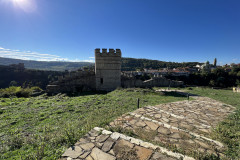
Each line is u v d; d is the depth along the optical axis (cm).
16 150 371
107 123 493
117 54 1792
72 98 1173
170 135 407
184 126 496
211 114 666
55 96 1396
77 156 301
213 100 1124
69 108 813
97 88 1789
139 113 628
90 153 309
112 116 613
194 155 301
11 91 1485
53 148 352
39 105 918
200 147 345
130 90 1432
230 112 708
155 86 2447
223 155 312
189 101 1020
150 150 320
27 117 682
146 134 408
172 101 1010
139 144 345
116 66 1805
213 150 331
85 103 927
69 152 316
